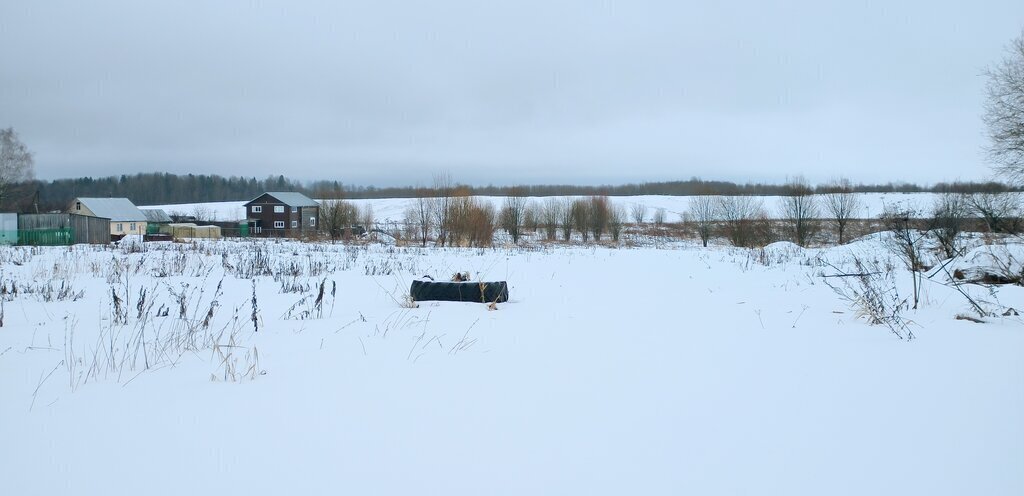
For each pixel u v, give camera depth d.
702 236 45.19
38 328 6.75
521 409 3.74
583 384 4.30
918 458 2.95
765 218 39.84
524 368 4.77
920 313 7.38
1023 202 24.16
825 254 21.73
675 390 4.14
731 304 8.84
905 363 4.80
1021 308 7.54
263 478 2.75
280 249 24.39
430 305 8.72
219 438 3.24
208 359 5.10
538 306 8.64
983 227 24.36
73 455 3.02
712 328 6.62
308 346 5.62
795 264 19.27
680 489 2.64
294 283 11.00
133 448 3.10
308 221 64.50
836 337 5.97
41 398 3.97
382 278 13.19
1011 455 2.96
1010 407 3.65
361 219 55.12
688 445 3.14
